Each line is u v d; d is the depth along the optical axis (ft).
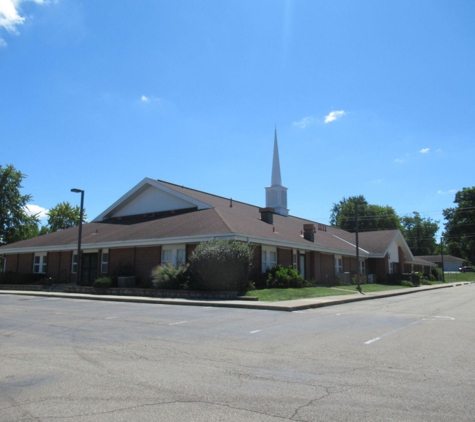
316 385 20.10
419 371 22.75
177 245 81.10
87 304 60.70
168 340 31.42
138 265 86.17
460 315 49.16
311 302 60.18
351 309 56.29
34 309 53.26
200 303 58.75
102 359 25.39
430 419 15.83
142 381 20.74
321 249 102.37
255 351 27.63
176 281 71.00
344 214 257.96
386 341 31.37
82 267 96.68
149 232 86.69
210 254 67.21
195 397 18.29
